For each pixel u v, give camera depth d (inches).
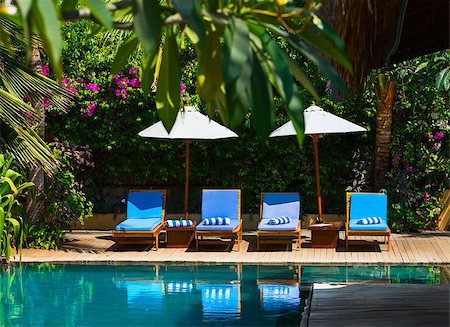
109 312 315.9
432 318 234.2
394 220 535.5
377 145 543.5
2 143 399.2
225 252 465.1
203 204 498.0
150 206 504.1
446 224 551.5
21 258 435.8
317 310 255.3
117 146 558.9
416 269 408.5
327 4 178.9
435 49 243.6
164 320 299.9
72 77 540.7
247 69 71.2
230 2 76.6
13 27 349.1
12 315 311.6
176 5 67.6
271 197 500.7
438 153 542.9
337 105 550.0
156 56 87.1
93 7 63.7
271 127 72.0
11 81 385.1
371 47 184.4
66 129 557.3
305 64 539.8
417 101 529.3
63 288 369.1
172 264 432.8
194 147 563.2
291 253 458.0
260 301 332.5
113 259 437.7
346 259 430.9
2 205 426.0
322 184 562.3
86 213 566.3
